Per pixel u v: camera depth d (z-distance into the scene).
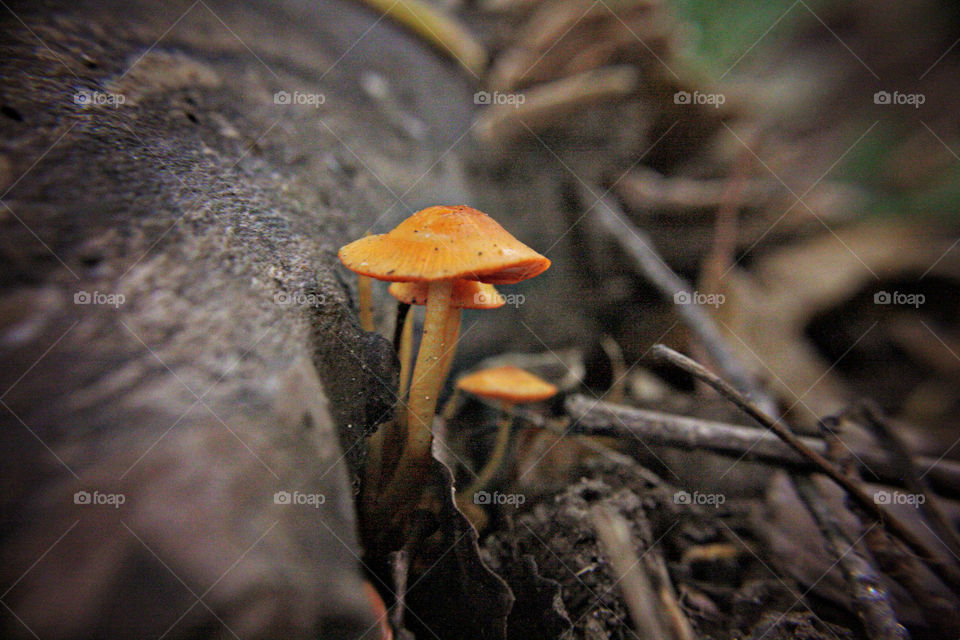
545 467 0.14
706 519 0.13
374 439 0.12
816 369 0.18
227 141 0.12
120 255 0.10
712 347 0.16
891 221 0.24
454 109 0.21
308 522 0.09
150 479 0.09
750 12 0.31
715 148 0.22
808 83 0.37
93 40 0.11
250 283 0.10
